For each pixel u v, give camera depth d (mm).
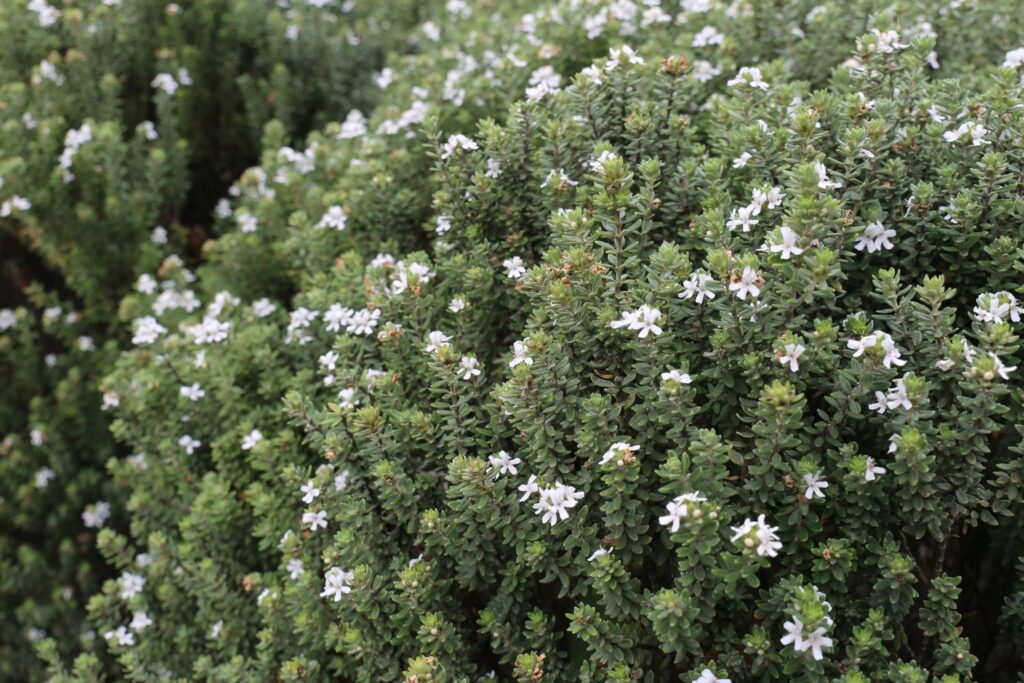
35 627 1665
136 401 1496
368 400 1260
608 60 1347
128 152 1807
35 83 1749
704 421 1174
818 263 1112
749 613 1148
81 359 1787
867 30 1441
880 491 1106
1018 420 1127
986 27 1452
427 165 1499
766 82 1367
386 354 1306
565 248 1227
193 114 2002
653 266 1163
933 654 1143
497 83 1532
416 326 1304
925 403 1090
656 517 1163
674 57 1328
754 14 1497
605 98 1347
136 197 1736
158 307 1605
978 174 1167
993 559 1204
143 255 1733
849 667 1095
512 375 1174
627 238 1247
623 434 1167
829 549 1104
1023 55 1298
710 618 1102
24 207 1623
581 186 1275
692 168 1257
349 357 1333
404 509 1231
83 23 1818
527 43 1570
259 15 1979
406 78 1771
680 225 1269
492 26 1693
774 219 1187
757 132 1248
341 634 1262
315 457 1388
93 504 1772
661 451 1162
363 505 1240
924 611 1124
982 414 1093
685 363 1132
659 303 1154
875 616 1096
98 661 1434
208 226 2023
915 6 1452
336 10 2213
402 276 1299
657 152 1309
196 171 2053
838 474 1117
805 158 1213
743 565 1084
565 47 1551
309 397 1321
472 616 1260
